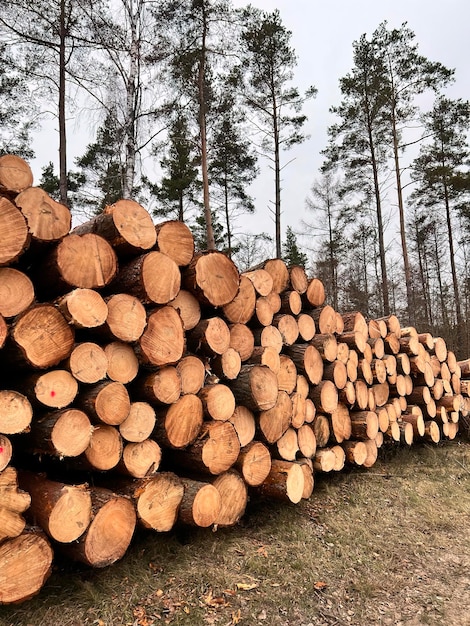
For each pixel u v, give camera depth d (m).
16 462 3.35
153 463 3.43
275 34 16.80
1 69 11.66
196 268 4.04
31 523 2.84
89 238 3.28
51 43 11.41
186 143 14.49
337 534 4.18
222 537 3.89
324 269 28.16
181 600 3.03
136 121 11.22
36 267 3.28
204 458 3.70
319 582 3.38
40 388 2.84
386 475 5.91
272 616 2.98
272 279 5.12
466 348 21.53
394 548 4.02
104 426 3.14
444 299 27.48
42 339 2.84
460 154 19.50
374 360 6.35
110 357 3.23
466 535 4.37
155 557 3.44
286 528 4.15
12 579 2.56
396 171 17.91
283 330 5.11
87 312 3.03
